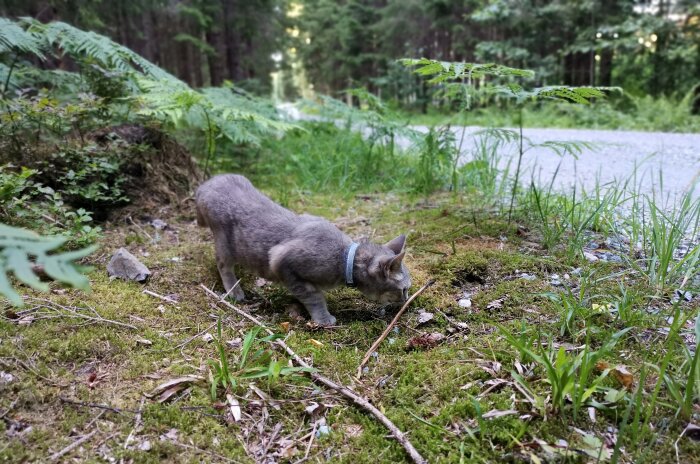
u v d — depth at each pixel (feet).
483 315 2.64
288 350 2.31
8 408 1.84
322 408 2.01
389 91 18.95
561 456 1.71
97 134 4.27
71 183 3.67
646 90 14.84
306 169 5.74
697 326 1.81
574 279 2.91
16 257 1.07
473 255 3.23
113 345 2.28
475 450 1.77
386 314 2.81
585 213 3.64
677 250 3.23
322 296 2.82
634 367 2.11
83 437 1.76
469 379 2.12
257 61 13.65
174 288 2.97
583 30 14.82
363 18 20.24
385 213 4.39
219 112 5.06
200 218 3.32
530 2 14.42
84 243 3.25
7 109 3.78
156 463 1.70
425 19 18.48
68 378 2.04
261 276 3.02
